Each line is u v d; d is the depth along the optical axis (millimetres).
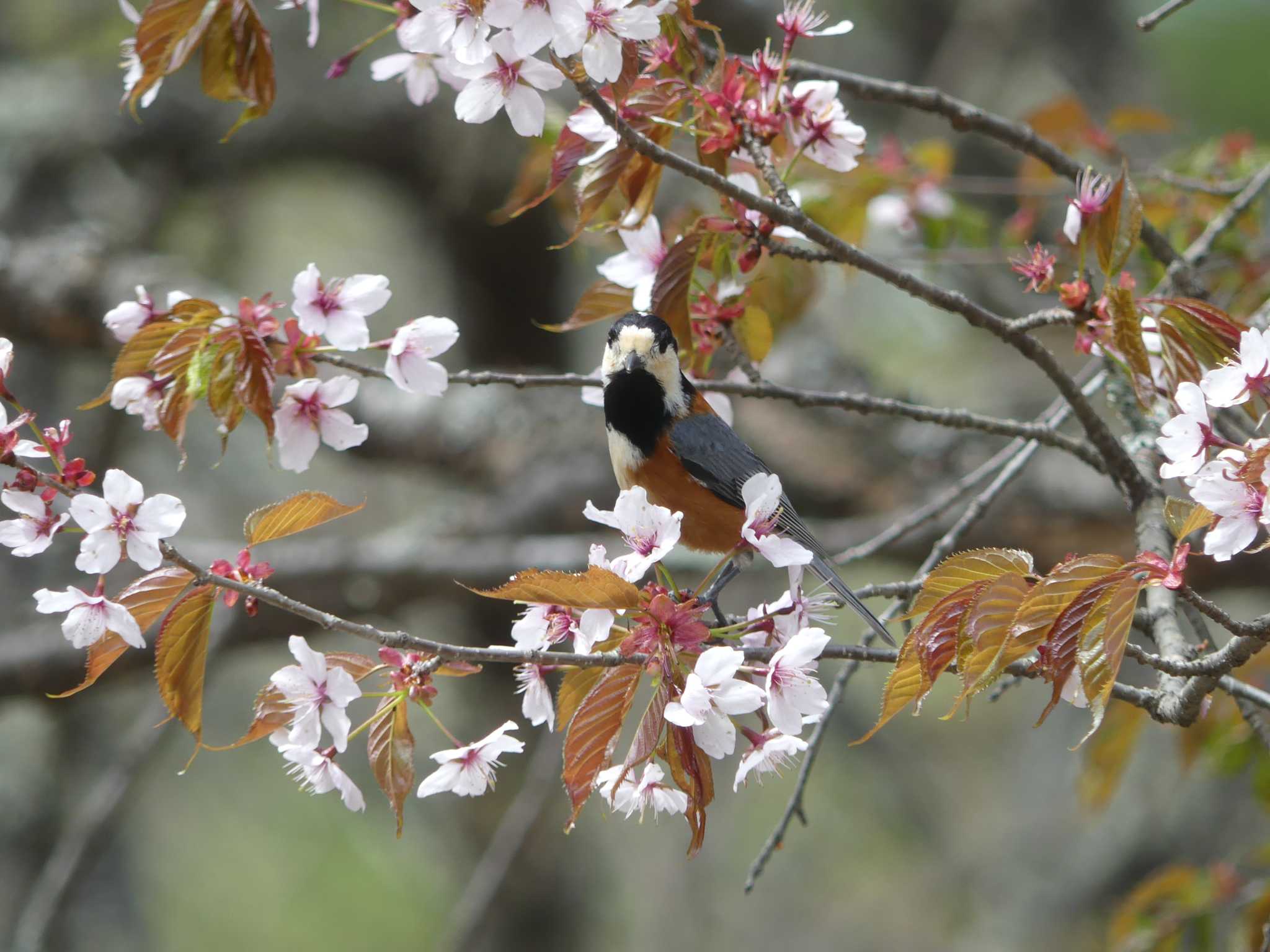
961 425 7152
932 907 17922
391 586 12211
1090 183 6105
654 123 6320
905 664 4840
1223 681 5379
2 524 4973
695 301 7227
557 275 17359
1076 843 16078
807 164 9273
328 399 5914
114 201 15852
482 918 10758
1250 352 4742
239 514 16062
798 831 18891
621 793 5102
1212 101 15453
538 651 4820
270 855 16984
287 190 18156
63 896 10586
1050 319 6340
